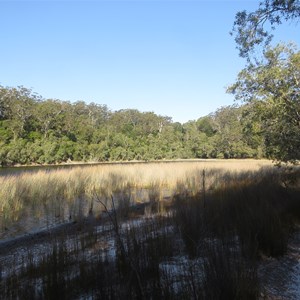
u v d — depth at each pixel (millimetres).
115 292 3213
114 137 57812
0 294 3367
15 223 8492
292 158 9555
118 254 4051
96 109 73500
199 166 21438
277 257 4598
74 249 4734
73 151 49250
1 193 10383
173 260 4348
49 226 7992
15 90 51094
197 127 75938
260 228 4887
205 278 3383
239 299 3133
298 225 6367
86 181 14484
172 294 3113
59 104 55469
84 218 8141
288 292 3479
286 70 8516
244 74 9461
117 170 18219
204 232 4770
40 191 12023
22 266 4191
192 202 7410
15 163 39812
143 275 3514
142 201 11523
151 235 4793
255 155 55906
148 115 78062
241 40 7137
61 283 3469
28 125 51250
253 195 7945
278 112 8695
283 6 6336
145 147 60062
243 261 3764
